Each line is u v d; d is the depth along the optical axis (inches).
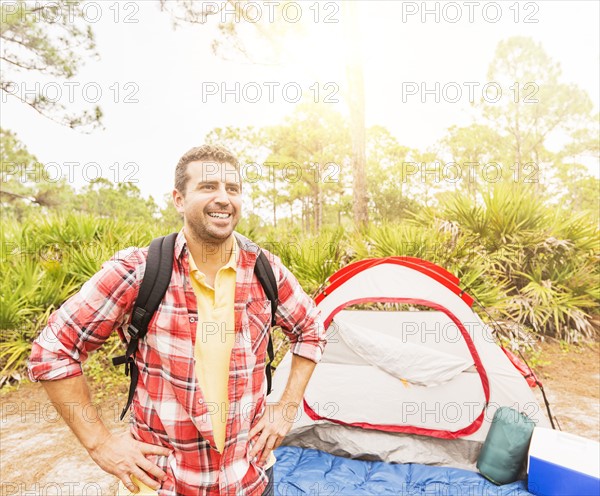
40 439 137.6
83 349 44.6
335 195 957.8
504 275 253.3
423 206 306.2
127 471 45.4
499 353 115.3
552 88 929.5
